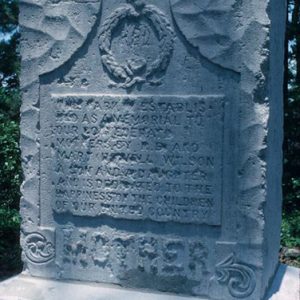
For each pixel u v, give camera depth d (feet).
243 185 6.40
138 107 6.70
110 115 6.79
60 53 6.93
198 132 6.51
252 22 6.30
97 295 6.70
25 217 7.18
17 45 21.29
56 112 6.97
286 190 16.20
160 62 6.61
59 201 7.03
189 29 6.48
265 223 6.48
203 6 6.43
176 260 6.66
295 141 16.96
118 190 6.82
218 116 6.43
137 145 6.72
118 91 6.79
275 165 7.48
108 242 6.90
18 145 12.08
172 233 6.69
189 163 6.56
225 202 6.47
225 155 6.44
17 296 6.84
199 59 6.50
